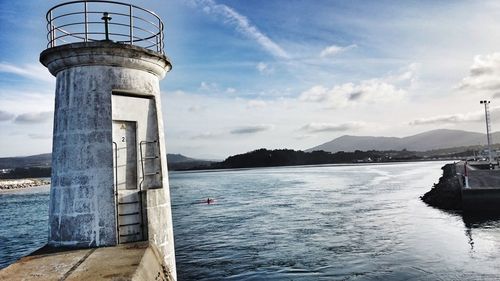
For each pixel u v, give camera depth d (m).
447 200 35.69
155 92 9.11
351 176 107.12
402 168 159.25
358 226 29.94
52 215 8.22
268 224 32.44
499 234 24.08
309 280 17.97
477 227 26.41
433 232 25.98
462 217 29.98
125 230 8.24
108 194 8.00
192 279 18.52
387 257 20.91
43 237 32.50
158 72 9.20
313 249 23.50
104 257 7.05
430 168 149.38
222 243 25.73
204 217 37.31
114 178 8.20
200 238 27.39
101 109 8.14
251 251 23.50
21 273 6.27
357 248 23.22
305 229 29.70
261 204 46.75
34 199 75.44
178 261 21.61
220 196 59.22
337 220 33.03
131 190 8.45
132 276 5.98
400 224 29.70
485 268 18.11
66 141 8.12
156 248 8.24
